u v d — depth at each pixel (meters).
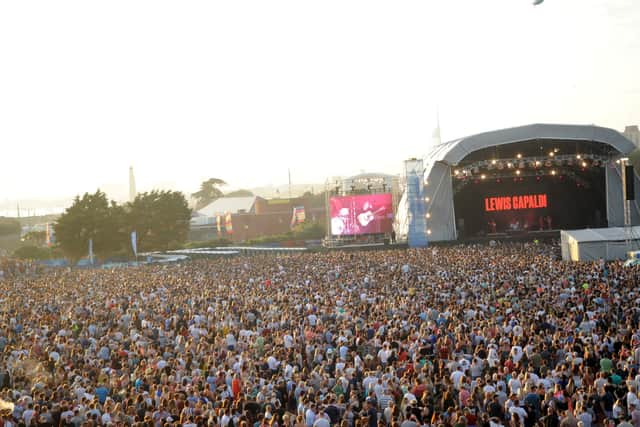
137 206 115.88
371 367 21.22
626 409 16.62
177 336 26.94
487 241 80.31
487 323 24.31
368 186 89.00
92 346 26.41
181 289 43.53
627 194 50.75
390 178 90.12
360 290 37.66
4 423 16.28
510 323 24.38
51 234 130.12
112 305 37.72
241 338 26.84
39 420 16.83
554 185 83.88
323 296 35.75
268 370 21.77
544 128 79.69
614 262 49.16
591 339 21.47
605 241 55.91
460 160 80.81
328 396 17.17
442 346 22.00
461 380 17.75
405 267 48.53
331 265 55.84
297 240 117.38
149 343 26.42
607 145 82.44
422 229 80.69
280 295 36.25
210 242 118.81
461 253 61.47
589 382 17.70
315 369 20.84
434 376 18.98
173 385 19.47
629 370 18.05
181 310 33.16
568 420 14.72
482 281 38.69
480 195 85.50
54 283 56.97
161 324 29.48
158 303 37.03
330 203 86.88
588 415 15.35
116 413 16.77
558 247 69.25
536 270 41.97
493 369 19.27
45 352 24.89
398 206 92.94
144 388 19.66
